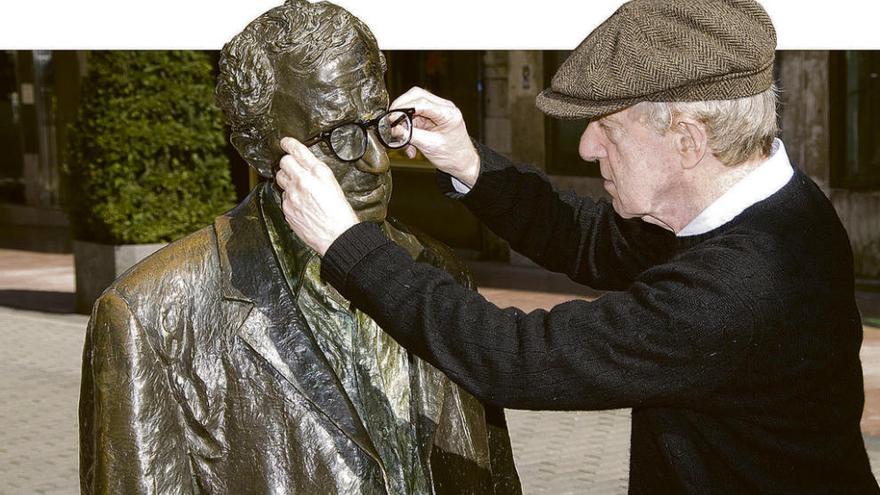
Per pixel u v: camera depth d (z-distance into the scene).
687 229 2.43
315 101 2.26
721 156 2.35
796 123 11.38
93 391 2.24
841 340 2.40
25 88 17.11
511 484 2.63
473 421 2.47
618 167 2.44
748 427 2.38
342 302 2.37
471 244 13.30
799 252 2.35
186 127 10.02
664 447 2.43
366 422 2.33
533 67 12.67
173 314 2.23
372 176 2.34
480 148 2.92
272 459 2.23
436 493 2.42
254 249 2.30
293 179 2.27
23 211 17.33
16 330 9.85
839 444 2.44
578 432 7.01
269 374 2.24
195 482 2.24
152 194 10.00
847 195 11.16
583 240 2.98
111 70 9.91
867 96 11.07
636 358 2.29
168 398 2.22
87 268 10.32
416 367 2.41
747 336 2.27
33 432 7.09
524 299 10.97
